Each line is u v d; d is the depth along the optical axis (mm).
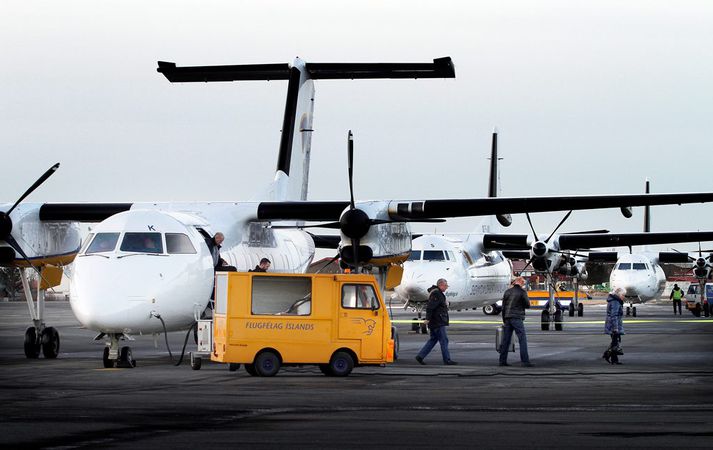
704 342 73625
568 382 41031
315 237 84812
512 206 58281
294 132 68438
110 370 46781
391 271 62469
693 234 107188
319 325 44250
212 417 28906
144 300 47250
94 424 27344
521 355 51312
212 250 53469
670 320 125688
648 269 137000
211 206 59438
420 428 26766
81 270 48094
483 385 39562
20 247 56188
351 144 57812
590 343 72875
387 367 50125
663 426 27172
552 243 101000
